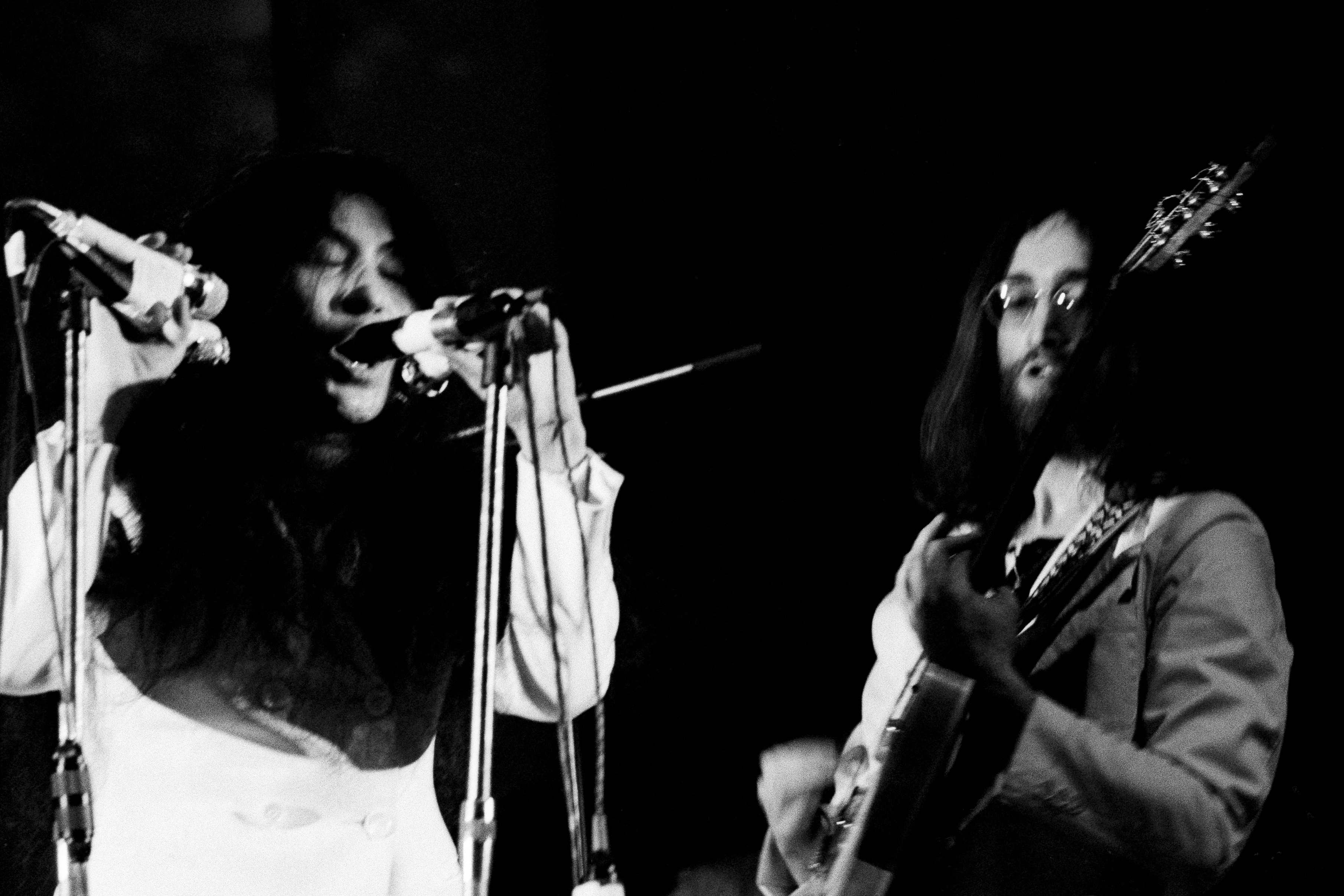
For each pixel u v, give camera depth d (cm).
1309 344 251
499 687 250
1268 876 252
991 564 220
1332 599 254
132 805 211
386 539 246
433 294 267
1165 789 201
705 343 351
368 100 379
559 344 217
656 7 352
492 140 371
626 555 351
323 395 252
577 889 176
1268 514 252
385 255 262
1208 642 212
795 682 338
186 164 373
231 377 247
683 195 352
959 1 317
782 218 342
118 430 209
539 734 344
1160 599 220
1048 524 241
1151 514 227
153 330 197
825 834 271
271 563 232
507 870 340
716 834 338
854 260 335
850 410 336
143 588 224
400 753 232
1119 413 237
